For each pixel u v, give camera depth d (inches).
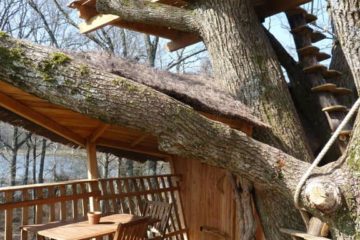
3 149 647.8
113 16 192.2
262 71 168.1
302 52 189.5
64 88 92.8
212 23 173.5
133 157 230.8
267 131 159.6
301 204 117.0
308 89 201.9
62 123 175.6
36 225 146.0
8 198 145.5
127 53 534.6
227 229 197.0
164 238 204.7
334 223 113.0
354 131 116.0
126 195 198.7
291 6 189.8
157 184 219.8
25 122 168.2
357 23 113.3
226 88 171.0
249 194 160.2
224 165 119.6
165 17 180.5
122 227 136.5
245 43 170.9
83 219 158.9
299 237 144.5
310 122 204.1
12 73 87.2
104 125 177.6
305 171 119.6
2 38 87.4
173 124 106.4
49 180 647.1
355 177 112.4
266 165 120.9
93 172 189.0
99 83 97.0
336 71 193.2
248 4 180.5
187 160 230.1
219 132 115.0
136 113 101.2
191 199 223.9
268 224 156.0
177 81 154.9
